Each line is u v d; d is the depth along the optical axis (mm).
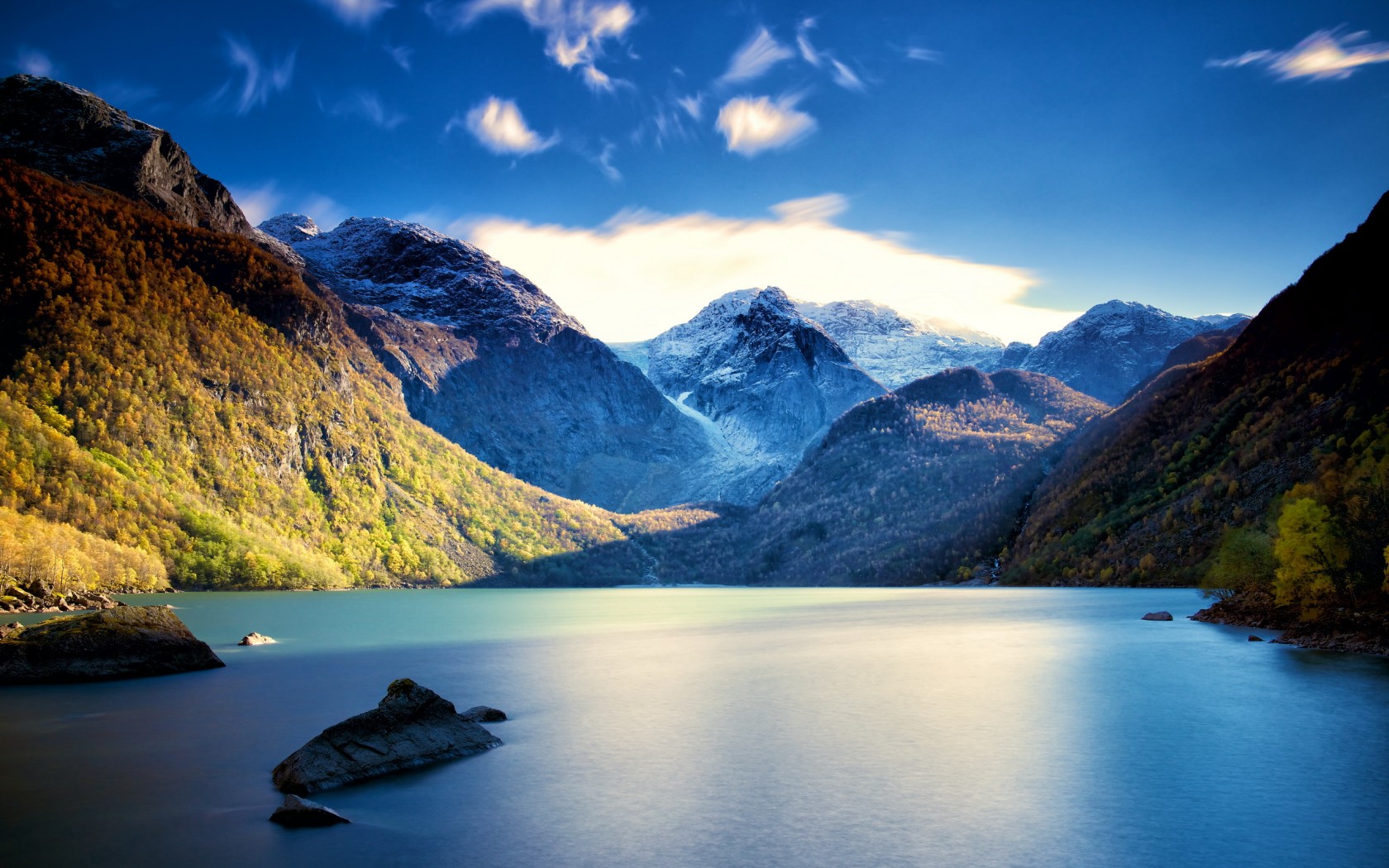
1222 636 88500
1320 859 29719
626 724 51750
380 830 32812
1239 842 31312
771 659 83562
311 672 73188
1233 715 51031
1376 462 111812
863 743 46469
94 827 32969
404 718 43188
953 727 50000
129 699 59000
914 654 84375
